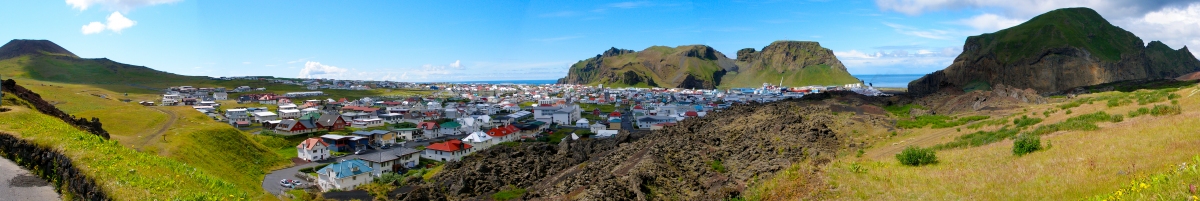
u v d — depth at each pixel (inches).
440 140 5073.8
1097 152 1055.0
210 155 3154.5
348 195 2422.5
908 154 1300.4
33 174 1201.4
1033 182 926.4
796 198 1101.1
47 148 1240.2
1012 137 1534.2
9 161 1278.3
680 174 1689.2
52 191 1104.2
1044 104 2519.7
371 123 6063.0
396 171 3353.8
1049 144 1220.5
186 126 3757.4
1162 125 1211.2
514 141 4805.6
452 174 2522.1
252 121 6053.2
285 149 4244.6
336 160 3836.1
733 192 1346.0
